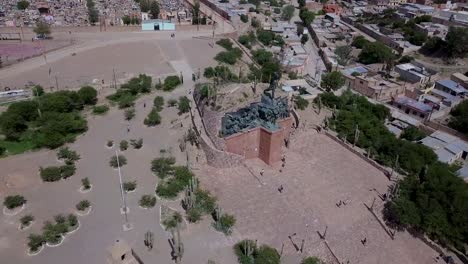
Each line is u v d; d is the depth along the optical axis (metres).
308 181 86.69
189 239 70.81
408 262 70.81
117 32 191.12
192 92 130.88
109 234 70.88
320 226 74.94
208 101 108.19
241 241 70.62
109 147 98.00
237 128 92.06
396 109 140.00
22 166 89.56
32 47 162.75
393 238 74.88
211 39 188.88
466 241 74.88
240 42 190.50
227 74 136.12
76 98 115.81
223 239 71.19
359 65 183.62
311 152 97.62
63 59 153.12
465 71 175.12
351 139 104.75
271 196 81.62
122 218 74.81
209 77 141.62
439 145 114.94
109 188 83.00
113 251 56.34
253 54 175.25
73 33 184.38
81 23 199.12
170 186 82.06
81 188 82.50
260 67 158.38
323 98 126.12
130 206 77.94
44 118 103.94
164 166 88.38
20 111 104.19
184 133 104.88
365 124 109.44
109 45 171.25
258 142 93.12
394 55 185.88
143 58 160.12
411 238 75.94
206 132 99.19
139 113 116.50
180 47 175.25
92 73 142.75
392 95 152.38
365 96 147.62
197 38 189.38
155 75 144.00
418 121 133.00
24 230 71.38
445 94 149.38
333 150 99.00
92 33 186.62
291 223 75.12
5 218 74.19
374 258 70.56
